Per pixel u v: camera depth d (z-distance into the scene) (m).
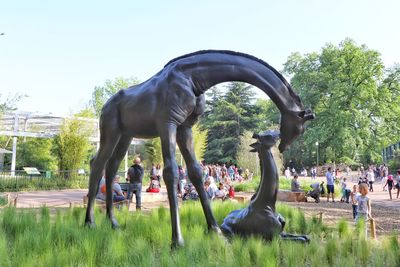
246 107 57.69
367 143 49.59
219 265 3.91
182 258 3.96
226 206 8.01
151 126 5.63
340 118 47.34
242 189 24.09
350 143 47.28
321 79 50.88
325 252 4.61
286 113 5.21
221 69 5.35
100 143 6.29
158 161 38.44
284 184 24.22
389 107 50.94
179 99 5.24
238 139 53.41
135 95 5.79
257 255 4.21
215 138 55.59
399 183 19.81
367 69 50.53
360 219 7.14
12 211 6.59
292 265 4.10
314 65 53.88
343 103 50.09
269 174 5.67
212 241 4.91
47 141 32.44
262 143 5.74
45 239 4.67
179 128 5.73
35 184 22.44
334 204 16.69
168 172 5.05
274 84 5.19
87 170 29.14
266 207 5.64
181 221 6.59
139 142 40.50
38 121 31.39
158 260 4.30
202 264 3.90
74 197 16.91
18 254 4.05
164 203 14.37
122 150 6.48
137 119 5.71
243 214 5.75
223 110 55.91
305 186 22.30
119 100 6.09
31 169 24.31
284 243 5.18
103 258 4.22
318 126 49.56
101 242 4.76
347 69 51.03
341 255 4.54
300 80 53.59
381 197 20.56
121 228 6.31
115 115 6.10
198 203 8.91
